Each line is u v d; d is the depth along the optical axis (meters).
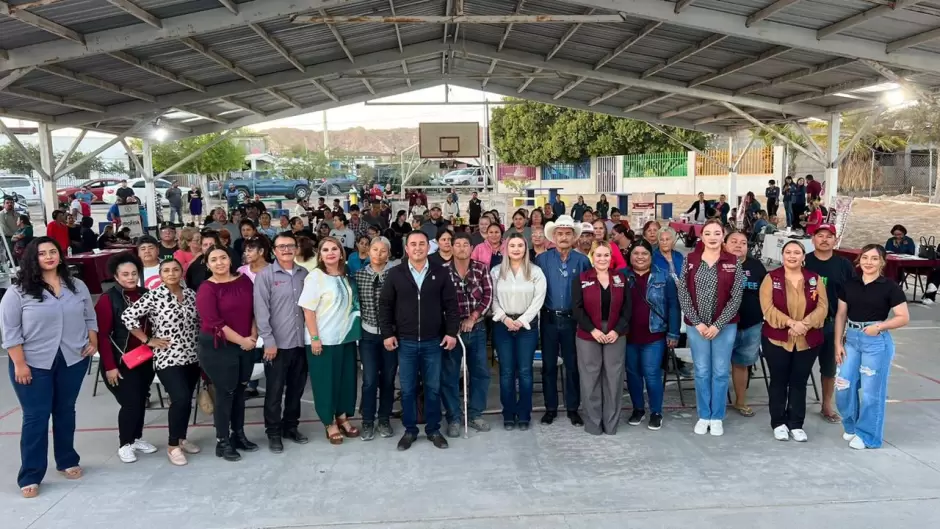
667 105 18.81
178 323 4.54
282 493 4.14
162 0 8.02
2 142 33.31
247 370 4.70
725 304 4.81
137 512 3.92
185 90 13.48
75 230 14.08
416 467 4.49
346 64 14.19
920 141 25.45
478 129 24.23
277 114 18.55
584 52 14.02
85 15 7.89
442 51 14.70
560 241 5.10
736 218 18.86
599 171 32.75
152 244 5.90
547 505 3.93
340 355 4.92
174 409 4.56
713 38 11.20
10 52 8.48
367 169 38.81
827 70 11.70
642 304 5.04
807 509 3.84
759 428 5.12
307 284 4.77
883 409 4.62
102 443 5.01
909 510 3.80
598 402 5.00
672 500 3.96
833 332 5.09
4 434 5.22
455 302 4.84
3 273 10.52
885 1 8.24
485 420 5.25
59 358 4.23
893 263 9.57
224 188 32.16
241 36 10.71
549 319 5.17
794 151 28.45
